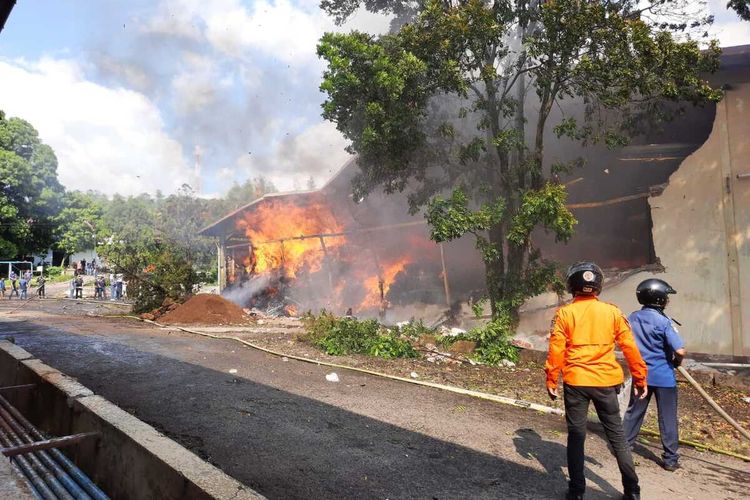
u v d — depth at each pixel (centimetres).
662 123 1052
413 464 404
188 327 1257
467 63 916
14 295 2834
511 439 470
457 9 895
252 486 352
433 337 968
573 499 342
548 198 825
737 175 941
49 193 4697
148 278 1606
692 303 963
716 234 954
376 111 852
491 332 870
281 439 449
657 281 451
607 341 351
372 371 748
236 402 561
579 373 347
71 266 5019
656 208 1005
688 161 984
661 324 430
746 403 622
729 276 938
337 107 939
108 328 1198
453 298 1351
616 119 1046
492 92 945
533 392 652
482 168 1014
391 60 882
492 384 692
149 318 1430
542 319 1070
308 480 366
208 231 2273
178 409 530
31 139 4716
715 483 393
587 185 1166
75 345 918
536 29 946
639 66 794
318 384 662
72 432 425
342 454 419
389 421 511
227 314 1401
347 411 541
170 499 288
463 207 905
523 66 974
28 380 547
